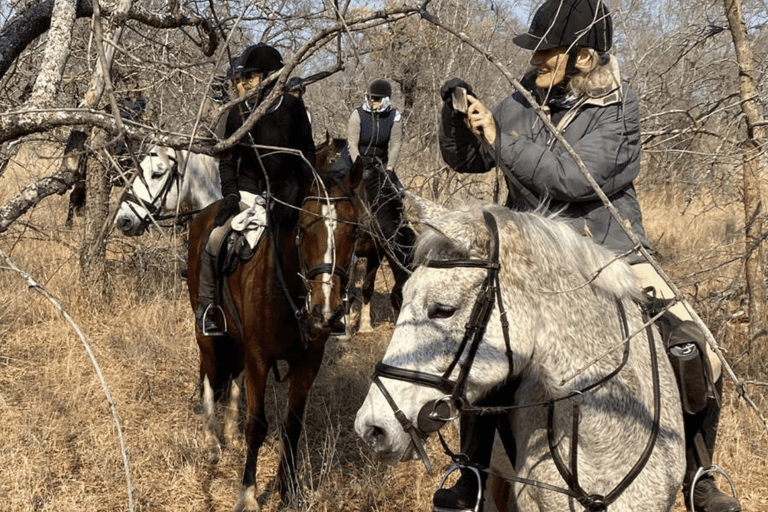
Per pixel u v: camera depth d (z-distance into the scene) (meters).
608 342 2.48
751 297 6.38
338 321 4.20
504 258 2.34
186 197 7.09
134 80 4.46
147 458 5.14
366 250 7.34
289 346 4.48
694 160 6.11
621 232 2.93
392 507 4.70
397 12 2.43
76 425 5.54
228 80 4.00
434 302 2.31
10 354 6.66
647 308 2.74
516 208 3.12
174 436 5.42
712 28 5.95
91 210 7.51
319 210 4.23
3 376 6.25
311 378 4.62
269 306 4.38
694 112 6.18
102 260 7.77
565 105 2.95
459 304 2.30
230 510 4.68
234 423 5.54
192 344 7.11
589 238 2.58
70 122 2.55
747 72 5.78
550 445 2.47
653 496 2.48
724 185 6.41
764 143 5.85
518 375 2.53
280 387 6.43
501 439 2.75
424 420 2.29
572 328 2.42
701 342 2.67
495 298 2.30
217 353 5.45
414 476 4.98
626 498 2.46
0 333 6.94
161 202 6.87
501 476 2.58
